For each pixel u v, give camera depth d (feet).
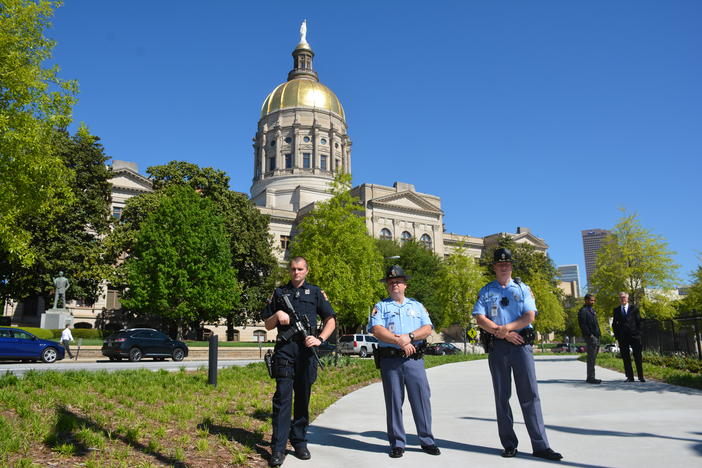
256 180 307.58
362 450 19.75
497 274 20.25
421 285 171.32
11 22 58.75
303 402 19.11
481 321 19.45
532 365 18.79
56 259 124.57
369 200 226.79
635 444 19.62
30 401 23.95
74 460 16.72
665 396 32.58
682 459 17.33
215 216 139.54
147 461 17.03
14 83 57.57
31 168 58.80
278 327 19.77
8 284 123.24
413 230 236.22
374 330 19.72
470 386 41.68
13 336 68.95
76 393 27.55
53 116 61.87
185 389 33.04
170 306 125.70
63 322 113.09
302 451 18.53
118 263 167.84
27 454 16.90
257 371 46.19
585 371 53.72
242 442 20.52
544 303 186.60
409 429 23.68
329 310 20.39
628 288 86.33
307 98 303.68
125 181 190.70
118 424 21.83
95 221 135.54
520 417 27.02
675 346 63.41
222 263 134.82
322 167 295.48
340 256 107.04
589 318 41.29
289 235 248.52
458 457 18.42
